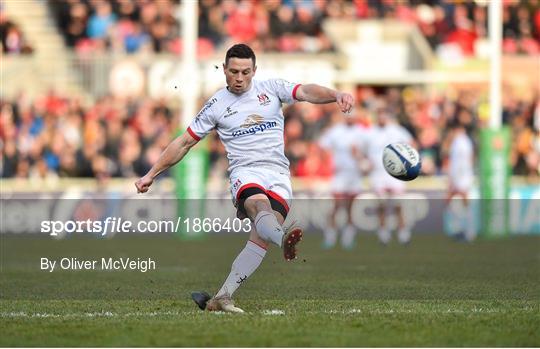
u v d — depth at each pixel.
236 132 33.16
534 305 35.69
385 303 36.50
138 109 103.44
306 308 34.72
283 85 33.28
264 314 32.31
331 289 42.56
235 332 28.20
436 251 68.94
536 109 108.31
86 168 100.25
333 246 76.06
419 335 27.77
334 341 26.78
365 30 114.88
